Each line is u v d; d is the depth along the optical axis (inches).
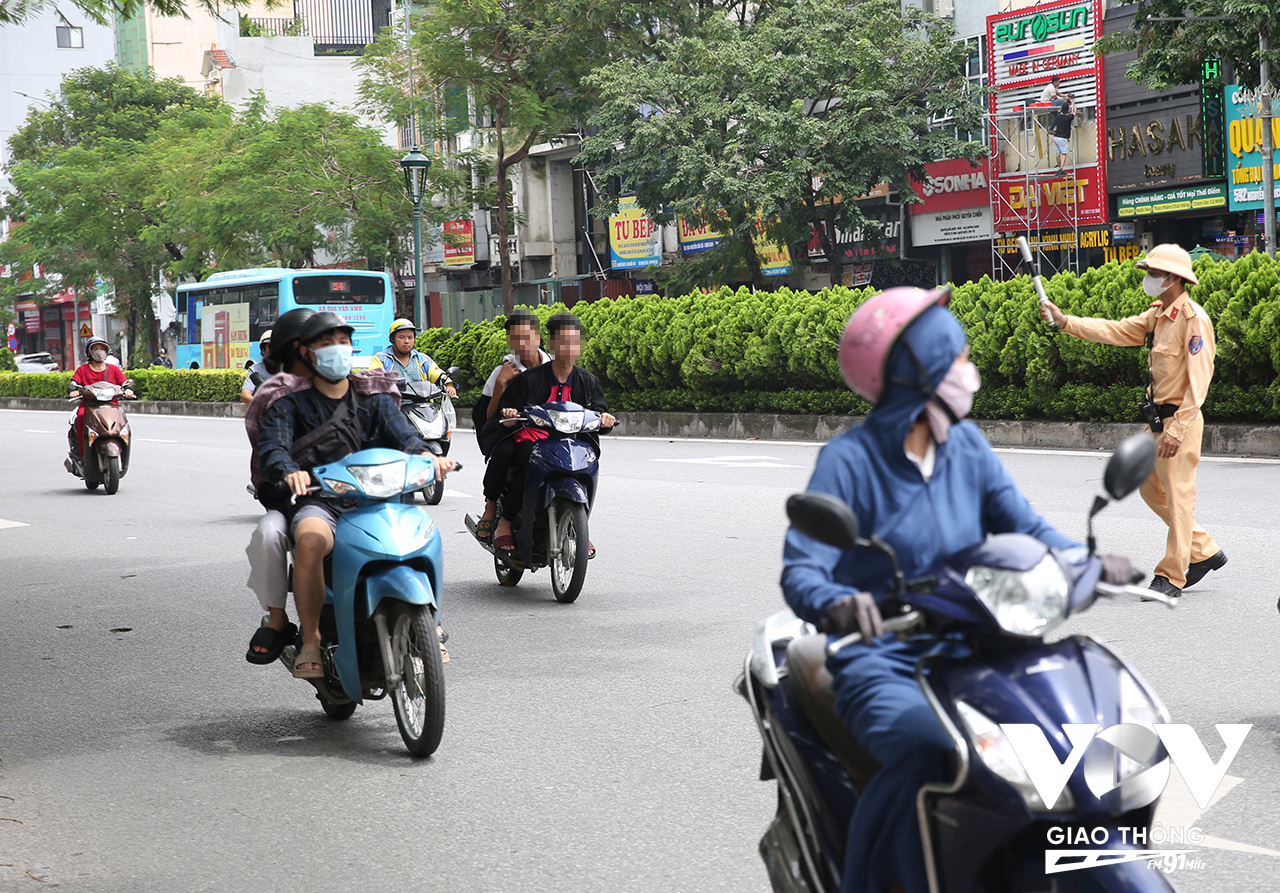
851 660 104.6
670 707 225.9
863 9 1116.5
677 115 1133.1
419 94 1418.6
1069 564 102.4
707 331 820.0
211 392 1412.4
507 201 1571.1
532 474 318.3
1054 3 1080.2
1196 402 283.4
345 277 1342.3
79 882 158.9
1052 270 1122.0
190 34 3068.4
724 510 465.1
